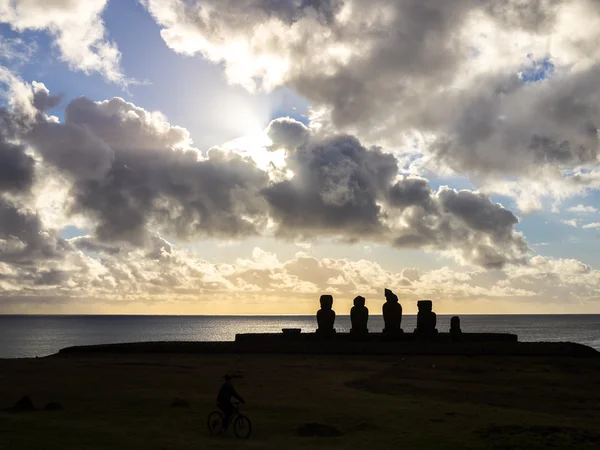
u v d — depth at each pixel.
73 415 23.52
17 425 21.00
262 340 65.81
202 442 18.56
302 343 61.53
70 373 40.91
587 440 19.05
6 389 32.00
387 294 64.56
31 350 123.81
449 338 62.19
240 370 43.09
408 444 18.53
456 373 40.69
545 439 18.88
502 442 18.59
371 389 32.91
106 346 64.94
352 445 18.34
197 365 47.16
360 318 64.50
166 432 20.17
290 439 19.28
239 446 18.00
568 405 27.95
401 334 62.94
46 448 17.30
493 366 44.50
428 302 63.53
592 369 42.88
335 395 30.17
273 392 31.11
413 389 32.91
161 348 63.56
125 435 19.52
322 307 65.31
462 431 20.62
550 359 49.34
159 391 31.27
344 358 53.16
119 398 28.47
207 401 27.50
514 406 27.53
